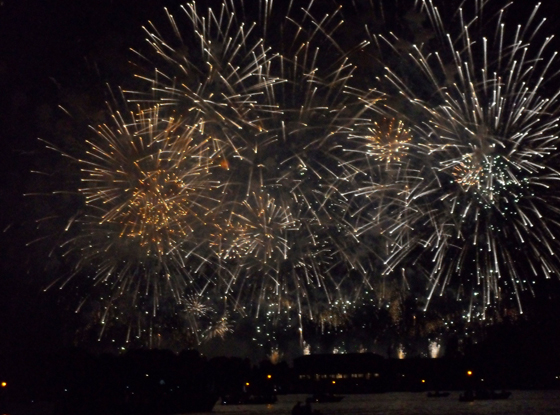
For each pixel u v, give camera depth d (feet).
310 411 227.40
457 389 342.85
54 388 232.53
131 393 234.58
